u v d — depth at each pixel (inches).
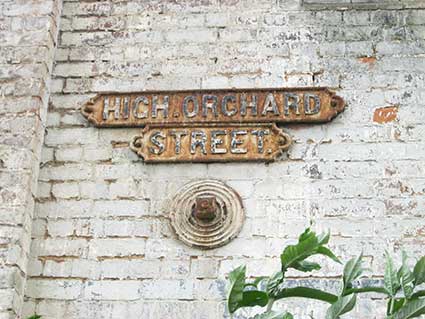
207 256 130.8
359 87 143.3
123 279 129.9
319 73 145.3
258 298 94.7
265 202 134.3
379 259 128.3
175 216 134.2
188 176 137.9
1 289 123.9
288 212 133.2
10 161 134.7
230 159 137.9
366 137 138.7
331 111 140.3
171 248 131.9
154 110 143.7
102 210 135.9
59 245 133.2
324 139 138.9
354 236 130.3
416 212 131.7
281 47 148.2
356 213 132.3
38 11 150.1
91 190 137.8
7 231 128.3
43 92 143.4
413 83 143.2
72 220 135.3
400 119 139.9
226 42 149.6
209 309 126.6
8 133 137.4
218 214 133.6
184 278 129.3
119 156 140.7
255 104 142.3
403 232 130.3
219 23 151.6
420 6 151.0
